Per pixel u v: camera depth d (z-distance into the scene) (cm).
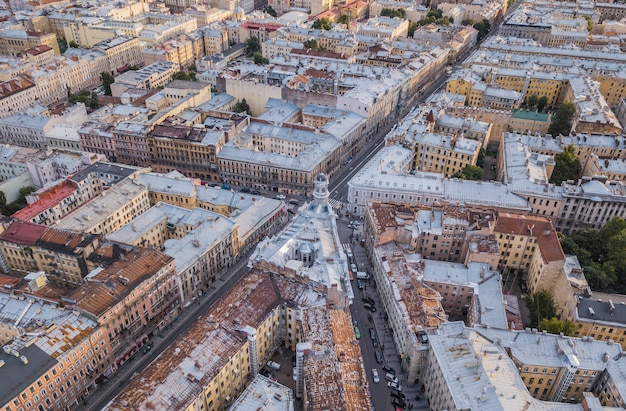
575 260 19250
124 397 13300
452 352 14750
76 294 16500
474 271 18800
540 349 15175
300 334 16325
